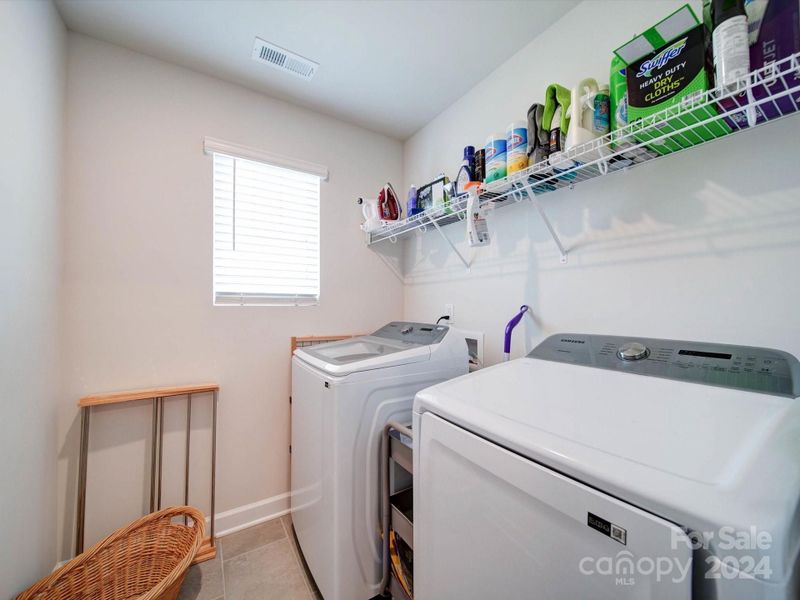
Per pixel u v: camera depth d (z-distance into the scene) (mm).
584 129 1009
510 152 1269
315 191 2090
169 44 1523
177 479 1625
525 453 547
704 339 956
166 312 1619
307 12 1351
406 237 2393
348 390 1179
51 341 1295
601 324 1210
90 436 1447
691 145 977
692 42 778
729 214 915
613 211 1178
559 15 1363
